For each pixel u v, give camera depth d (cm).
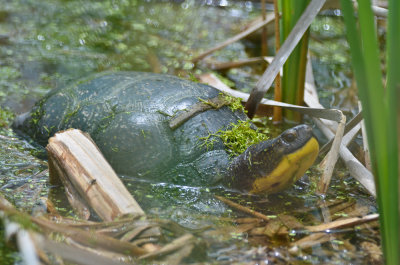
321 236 296
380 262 271
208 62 593
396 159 214
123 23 699
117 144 369
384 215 227
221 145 368
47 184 355
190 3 773
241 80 558
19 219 275
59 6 746
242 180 347
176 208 327
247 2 776
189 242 279
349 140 380
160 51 620
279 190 351
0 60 579
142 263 260
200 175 356
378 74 209
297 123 467
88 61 587
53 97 423
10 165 381
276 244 287
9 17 698
